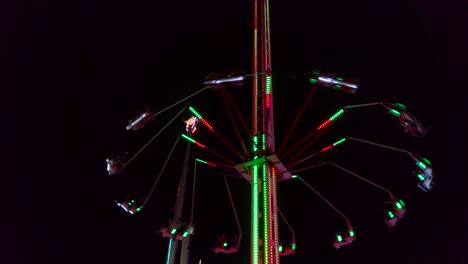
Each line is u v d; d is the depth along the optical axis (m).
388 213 14.48
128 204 16.38
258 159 13.38
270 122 14.13
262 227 12.45
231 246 15.05
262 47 16.22
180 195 15.90
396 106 14.14
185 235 15.02
